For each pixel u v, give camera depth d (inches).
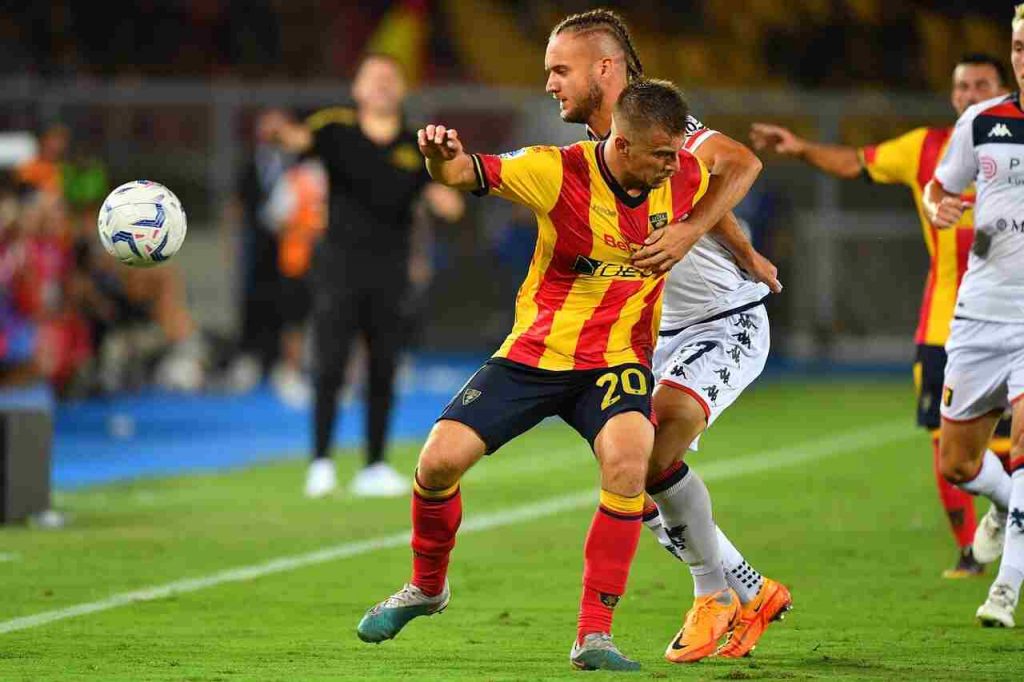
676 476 756.6
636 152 700.0
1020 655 770.8
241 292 3061.0
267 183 2600.9
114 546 1168.2
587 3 3969.0
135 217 808.9
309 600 941.8
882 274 3294.8
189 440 2087.8
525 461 1814.7
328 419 1515.7
